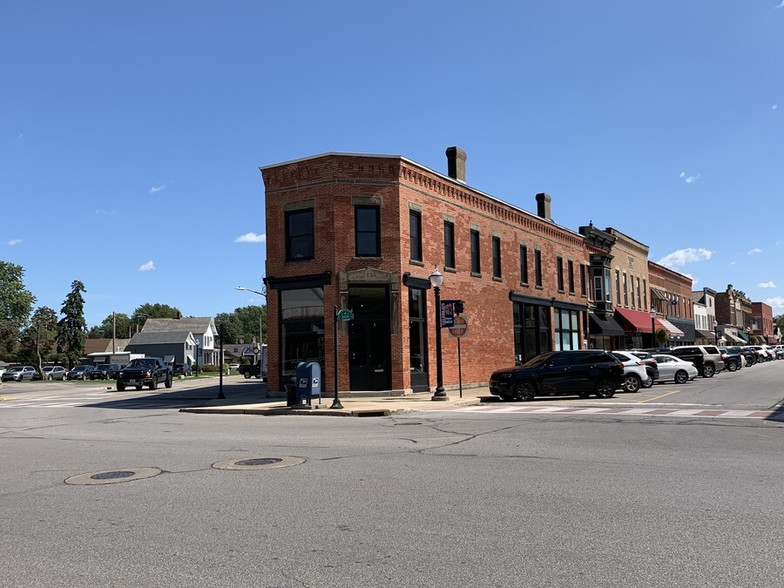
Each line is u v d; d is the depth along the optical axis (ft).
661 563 17.11
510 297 109.60
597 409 61.62
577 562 17.28
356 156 82.84
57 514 23.52
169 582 16.39
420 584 15.94
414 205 87.30
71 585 16.30
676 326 203.00
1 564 18.02
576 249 137.49
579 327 135.44
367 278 81.92
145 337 309.83
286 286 84.28
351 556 18.10
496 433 44.32
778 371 138.31
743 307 335.47
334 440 42.52
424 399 76.89
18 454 39.40
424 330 88.17
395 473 29.89
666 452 34.81
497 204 107.86
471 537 19.63
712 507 22.77
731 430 44.16
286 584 16.12
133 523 22.00
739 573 16.33
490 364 102.73
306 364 67.92
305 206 83.76
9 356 288.30
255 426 54.13
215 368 300.20
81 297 291.99
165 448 40.34
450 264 95.45
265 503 24.40
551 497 24.61
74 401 101.96
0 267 269.44
